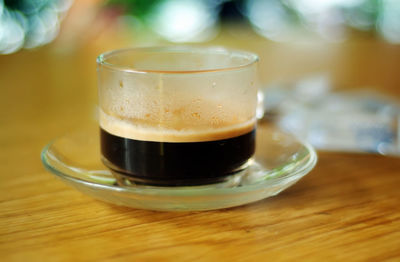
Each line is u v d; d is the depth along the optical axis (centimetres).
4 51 88
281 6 104
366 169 31
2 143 34
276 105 42
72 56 66
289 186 26
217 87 26
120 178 27
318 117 40
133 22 96
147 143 26
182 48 29
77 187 25
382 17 98
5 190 28
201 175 26
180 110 25
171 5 103
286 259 22
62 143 31
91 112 42
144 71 25
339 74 56
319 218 25
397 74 56
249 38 81
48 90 49
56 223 25
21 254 22
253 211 26
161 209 25
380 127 37
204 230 24
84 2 73
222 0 106
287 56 66
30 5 88
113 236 24
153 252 23
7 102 44
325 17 100
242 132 27
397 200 27
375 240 23
